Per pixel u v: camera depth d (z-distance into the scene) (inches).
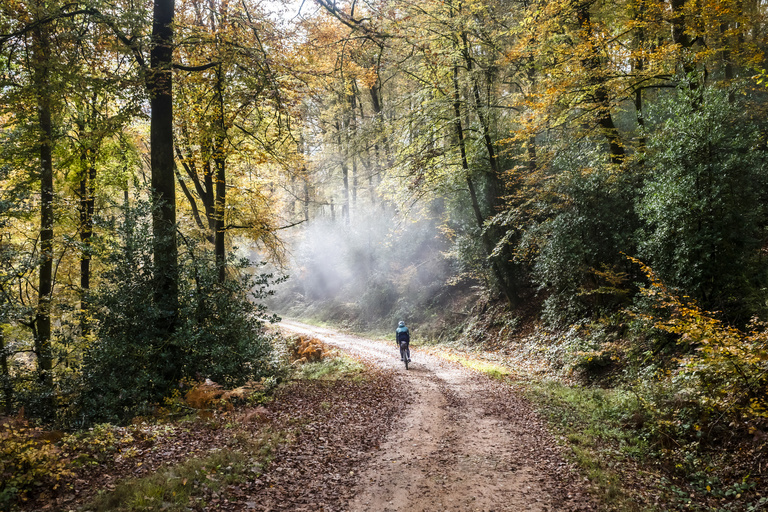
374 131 828.0
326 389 451.5
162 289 402.0
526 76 760.3
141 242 390.6
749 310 369.1
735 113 416.2
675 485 226.2
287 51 499.8
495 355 705.0
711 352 280.5
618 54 537.6
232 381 420.5
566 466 248.7
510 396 437.7
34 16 379.2
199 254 465.4
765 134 507.8
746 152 415.5
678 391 314.3
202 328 409.1
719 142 402.0
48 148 485.1
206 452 242.2
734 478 223.6
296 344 834.2
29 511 166.9
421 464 257.1
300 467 238.8
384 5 474.0
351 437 300.8
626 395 368.8
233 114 520.1
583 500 207.3
